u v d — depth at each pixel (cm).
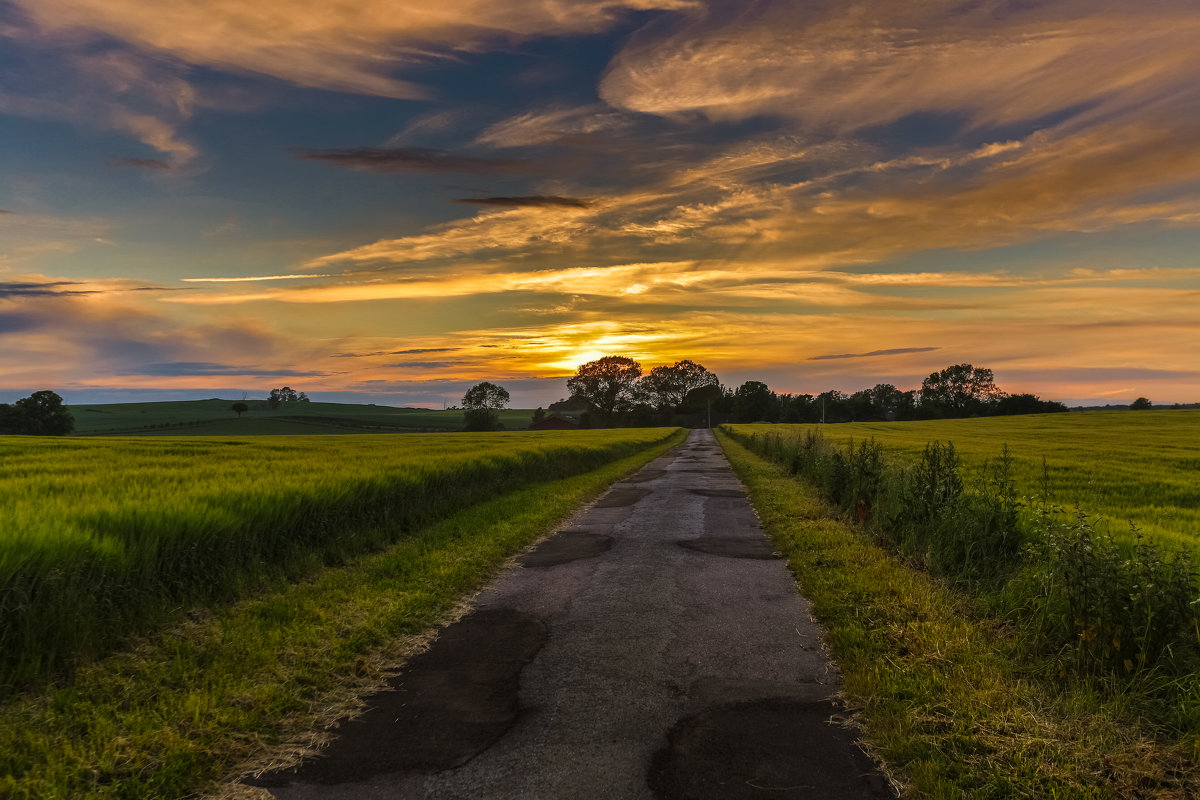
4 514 606
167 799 323
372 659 503
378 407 19750
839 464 1305
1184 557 458
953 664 468
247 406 16225
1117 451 2467
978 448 2681
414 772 343
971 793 319
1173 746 358
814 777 334
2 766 346
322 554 805
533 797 318
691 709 412
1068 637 473
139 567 562
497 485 1492
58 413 8262
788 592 689
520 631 570
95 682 445
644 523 1145
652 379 15775
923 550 809
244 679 453
